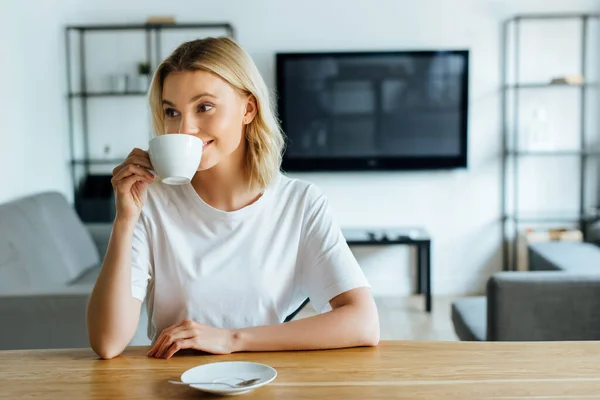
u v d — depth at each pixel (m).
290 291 1.39
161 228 1.35
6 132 3.63
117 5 4.85
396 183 4.98
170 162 1.05
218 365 1.03
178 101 1.22
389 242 4.44
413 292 5.03
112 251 1.19
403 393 0.94
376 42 4.86
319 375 1.02
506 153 4.88
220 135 1.23
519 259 4.79
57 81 4.54
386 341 1.23
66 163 4.69
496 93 4.88
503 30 4.83
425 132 4.86
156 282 1.35
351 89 4.85
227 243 1.35
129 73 4.88
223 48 1.25
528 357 1.11
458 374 1.03
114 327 1.15
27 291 2.46
